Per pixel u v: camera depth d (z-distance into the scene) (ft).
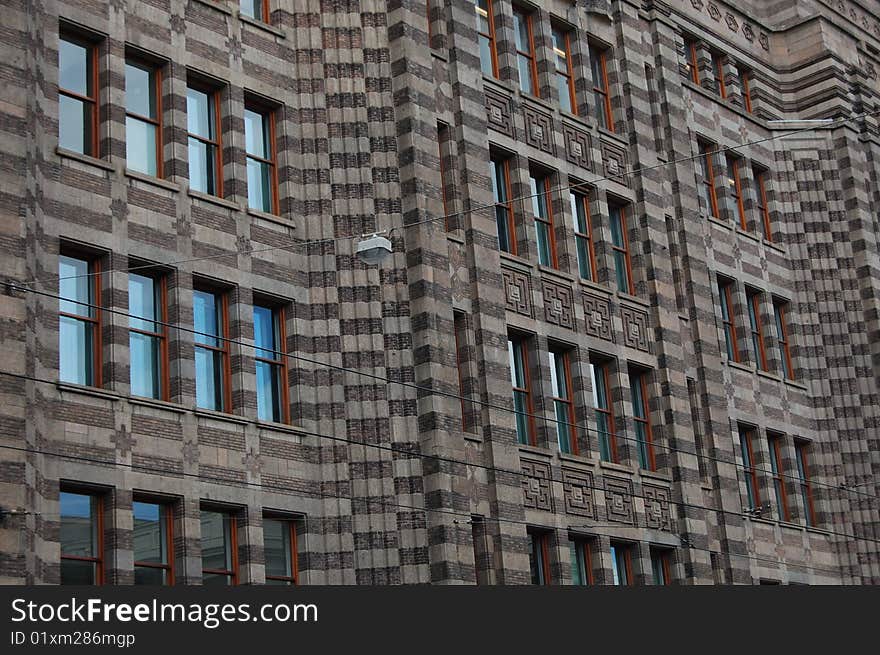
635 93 216.95
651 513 194.90
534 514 178.50
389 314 169.37
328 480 161.79
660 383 204.23
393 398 165.78
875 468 235.20
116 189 155.12
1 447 132.46
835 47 259.39
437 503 164.14
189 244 159.84
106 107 157.07
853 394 238.48
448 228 182.09
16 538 131.44
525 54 204.95
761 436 224.53
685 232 220.23
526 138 197.36
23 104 143.23
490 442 175.11
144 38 162.81
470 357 177.68
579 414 191.11
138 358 154.71
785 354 238.48
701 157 232.53
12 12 145.38
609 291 200.95
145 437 149.69
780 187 247.70
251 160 171.32
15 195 139.95
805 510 229.25
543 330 189.37
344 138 174.81
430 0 191.93
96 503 146.30
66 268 151.23
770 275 238.68
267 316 166.91
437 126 184.96
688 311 217.97
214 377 160.86
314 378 165.37
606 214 205.36
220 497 153.69
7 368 134.82
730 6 251.19
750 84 252.01
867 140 254.68
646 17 226.79
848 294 244.63
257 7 178.09
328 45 178.09
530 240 192.34
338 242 170.19
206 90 169.78
